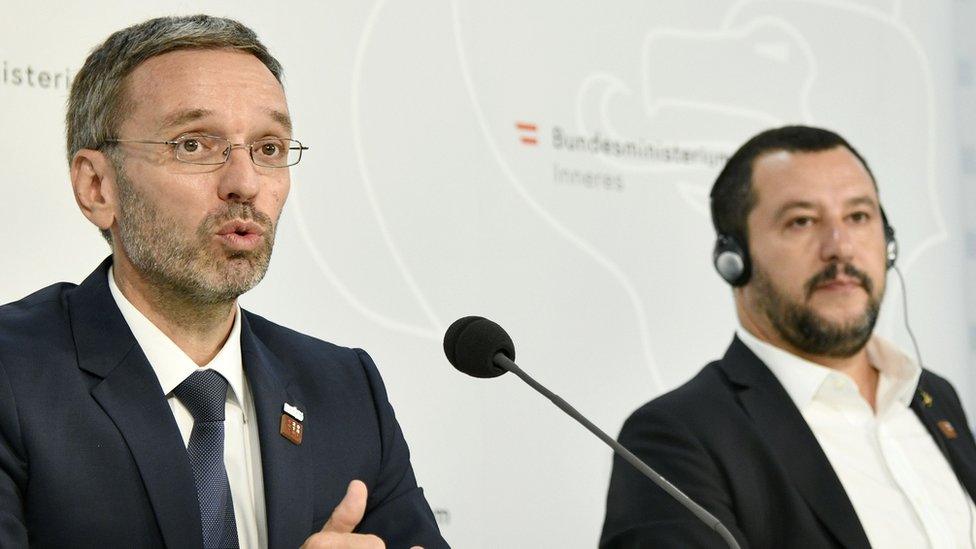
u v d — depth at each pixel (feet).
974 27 24.89
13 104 15.12
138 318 11.97
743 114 21.91
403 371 17.62
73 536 10.83
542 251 19.20
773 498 15.98
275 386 12.34
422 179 18.16
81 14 15.70
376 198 17.69
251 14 16.94
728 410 16.56
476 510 17.92
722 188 18.75
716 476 15.80
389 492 13.05
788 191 17.90
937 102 24.32
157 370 11.82
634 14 20.81
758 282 18.04
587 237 19.72
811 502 15.99
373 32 17.97
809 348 17.67
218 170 11.87
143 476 11.10
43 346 11.51
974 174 24.54
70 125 12.63
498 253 18.74
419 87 18.30
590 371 19.42
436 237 18.17
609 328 19.72
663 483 11.52
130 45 12.13
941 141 24.25
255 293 16.52
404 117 18.11
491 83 19.06
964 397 23.63
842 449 16.97
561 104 19.76
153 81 11.95
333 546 10.33
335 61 17.57
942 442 17.65
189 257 11.73
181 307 11.93
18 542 10.39
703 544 15.01
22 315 11.89
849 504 16.01
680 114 21.13
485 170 18.79
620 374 19.74
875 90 23.63
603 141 20.16
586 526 18.93
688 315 20.66
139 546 11.00
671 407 16.61
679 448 15.99
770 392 16.97
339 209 17.34
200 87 11.89
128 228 11.93
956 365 23.65
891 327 22.89
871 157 23.39
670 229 20.66
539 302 19.04
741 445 16.16
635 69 20.71
